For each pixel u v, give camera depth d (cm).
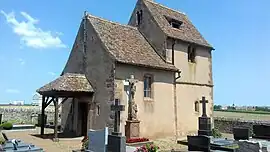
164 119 2069
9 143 1347
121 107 1547
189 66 2362
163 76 2109
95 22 2067
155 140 1942
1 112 3316
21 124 2898
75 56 2162
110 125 1756
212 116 2548
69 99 2209
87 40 2045
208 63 2584
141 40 2269
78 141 1808
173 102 2162
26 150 1181
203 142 1335
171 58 2211
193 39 2458
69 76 1941
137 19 2450
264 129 1675
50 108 3522
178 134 2166
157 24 2262
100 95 1869
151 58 2092
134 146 1590
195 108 2378
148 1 2469
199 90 2439
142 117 1909
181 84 2261
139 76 1930
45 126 2759
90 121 1914
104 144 1345
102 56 1891
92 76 1956
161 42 2216
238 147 1348
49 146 1634
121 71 1827
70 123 2170
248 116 3719
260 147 1290
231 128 2628
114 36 2058
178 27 2498
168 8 2642
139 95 1911
